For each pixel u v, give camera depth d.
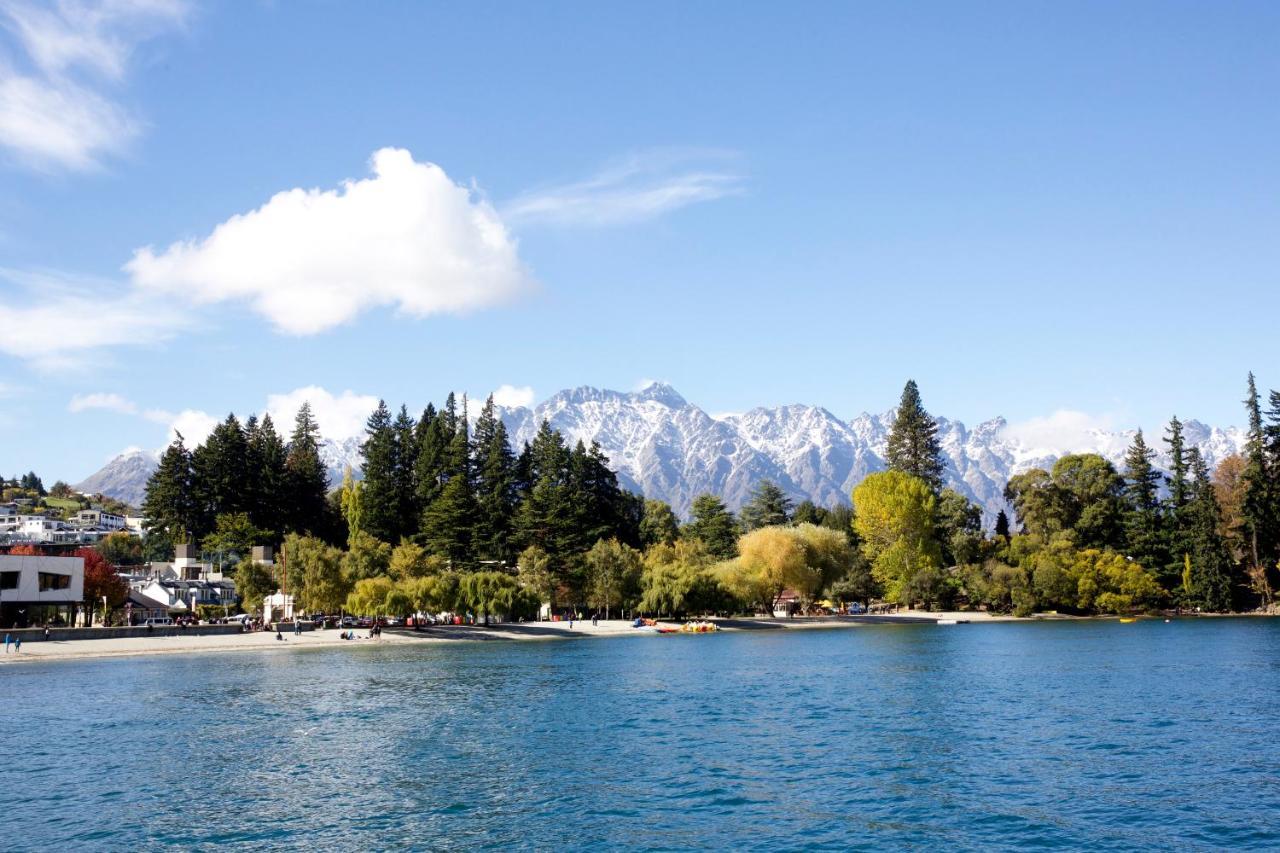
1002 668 90.50
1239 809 39.78
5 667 95.25
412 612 139.25
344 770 48.03
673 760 49.81
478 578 140.12
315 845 36.09
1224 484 186.25
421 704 69.44
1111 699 69.69
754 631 147.12
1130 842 35.69
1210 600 167.38
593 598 155.38
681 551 169.38
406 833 37.47
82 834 37.41
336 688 78.50
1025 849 35.03
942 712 64.31
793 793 42.94
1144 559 175.00
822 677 84.25
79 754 52.09
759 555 159.50
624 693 74.75
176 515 183.62
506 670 92.06
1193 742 53.41
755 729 58.41
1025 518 185.75
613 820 39.00
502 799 42.31
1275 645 112.56
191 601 163.12
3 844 36.22
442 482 193.25
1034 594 165.75
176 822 39.00
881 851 34.94
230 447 184.25
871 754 50.84
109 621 140.88
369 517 179.88
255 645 119.44
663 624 149.50
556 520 164.50
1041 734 56.16
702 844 35.94
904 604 175.12
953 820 38.62
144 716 64.44
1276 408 166.88
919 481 172.50
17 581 121.38
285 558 145.50
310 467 197.62
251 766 49.03
